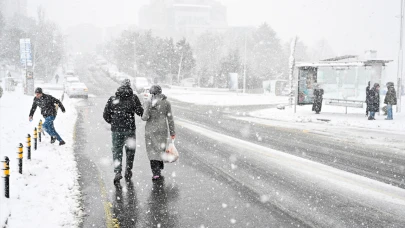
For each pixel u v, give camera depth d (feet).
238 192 21.17
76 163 28.37
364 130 47.78
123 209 18.53
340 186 22.33
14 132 42.70
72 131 44.86
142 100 109.29
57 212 17.92
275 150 33.65
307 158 30.27
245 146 35.65
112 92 143.74
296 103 70.54
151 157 23.54
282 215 17.69
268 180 23.61
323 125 53.36
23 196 19.83
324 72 70.59
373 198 20.15
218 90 186.91
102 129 47.11
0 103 77.66
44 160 28.37
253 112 73.56
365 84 64.13
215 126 51.16
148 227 16.34
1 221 15.47
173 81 233.35
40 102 34.55
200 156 30.94
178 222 16.89
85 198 20.15
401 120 56.80
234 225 16.53
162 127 23.65
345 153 32.50
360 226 16.39
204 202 19.52
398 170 26.50
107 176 24.73
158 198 20.18
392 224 16.62
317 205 19.04
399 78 68.13
